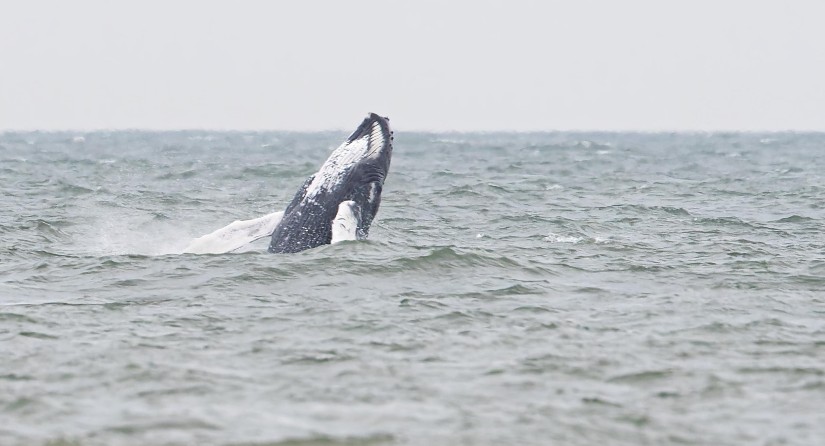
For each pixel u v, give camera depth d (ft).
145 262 257.75
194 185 614.34
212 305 216.33
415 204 467.11
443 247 265.95
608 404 154.61
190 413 148.05
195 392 157.69
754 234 359.05
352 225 256.32
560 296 231.50
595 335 194.39
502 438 140.36
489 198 504.84
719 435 142.61
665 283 250.37
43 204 456.86
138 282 239.09
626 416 149.69
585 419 148.05
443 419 147.02
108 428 141.59
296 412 149.18
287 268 244.42
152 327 196.75
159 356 175.94
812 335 197.06
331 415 148.05
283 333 192.95
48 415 146.51
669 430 144.46
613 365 174.40
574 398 157.07
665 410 152.46
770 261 283.79
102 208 444.14
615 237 346.54
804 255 299.17
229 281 236.43
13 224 353.51
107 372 166.40
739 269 270.05
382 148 258.16
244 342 186.29
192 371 167.73
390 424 144.56
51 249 302.86
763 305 224.53
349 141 262.47
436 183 625.00
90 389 158.20
